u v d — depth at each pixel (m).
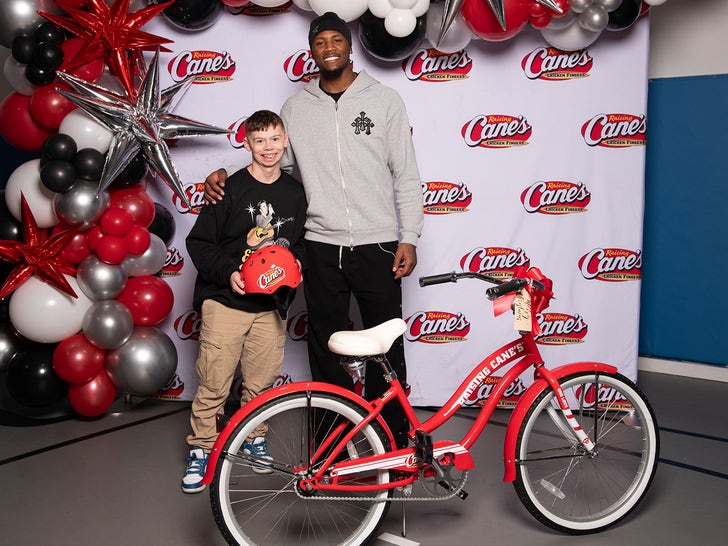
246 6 3.53
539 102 3.52
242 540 2.10
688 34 4.27
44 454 3.07
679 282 4.30
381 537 2.36
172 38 3.59
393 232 2.83
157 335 3.37
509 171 3.56
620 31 3.45
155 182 3.65
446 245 3.61
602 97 3.49
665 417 3.55
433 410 3.69
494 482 2.79
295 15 3.52
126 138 3.11
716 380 4.21
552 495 2.65
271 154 2.68
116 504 2.60
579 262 3.57
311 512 2.53
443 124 3.55
